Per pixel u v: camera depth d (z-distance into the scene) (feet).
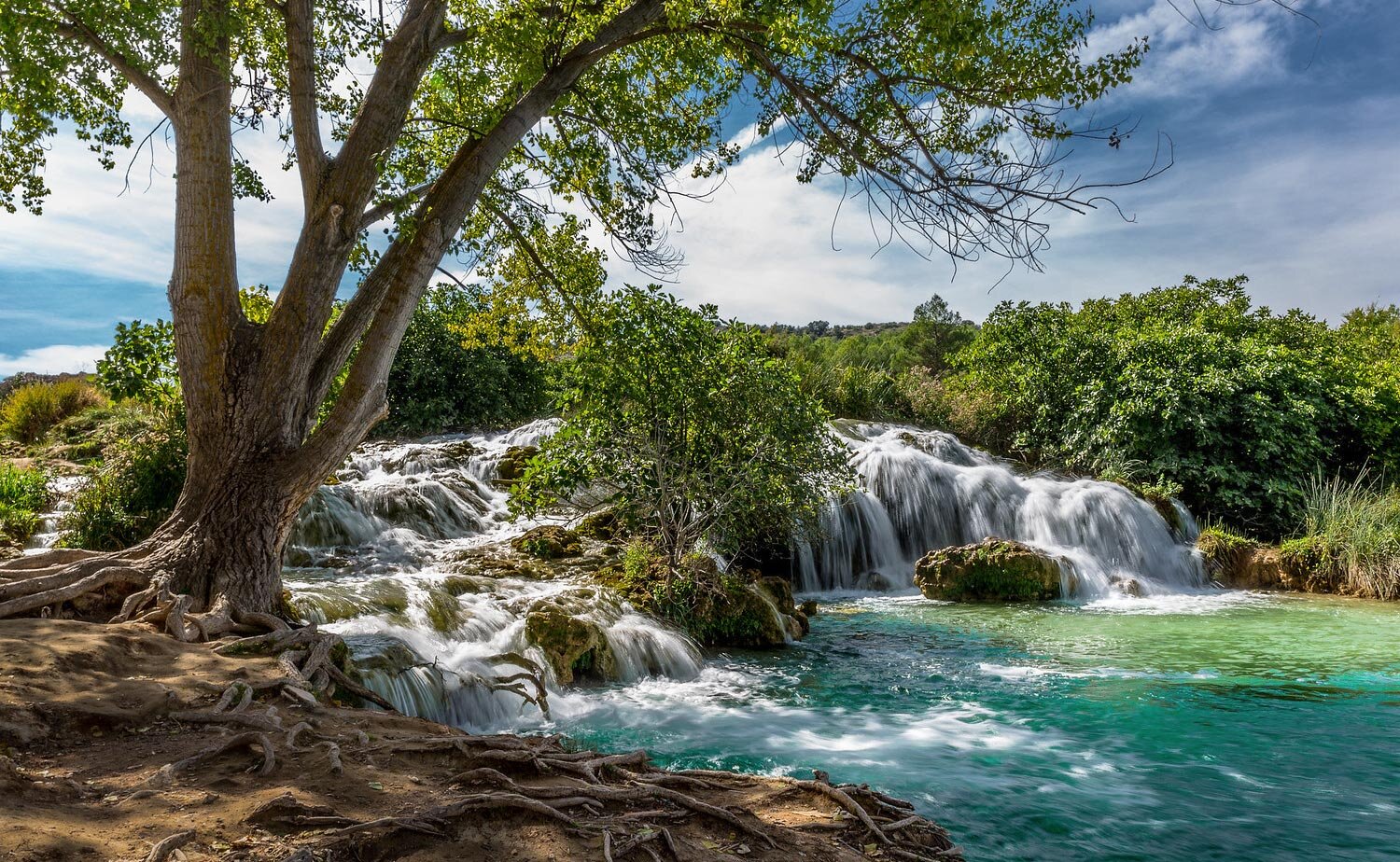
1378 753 19.95
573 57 25.66
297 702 14.87
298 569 33.83
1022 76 24.56
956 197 23.08
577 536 40.29
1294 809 16.69
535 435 65.67
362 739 12.58
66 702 12.76
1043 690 25.49
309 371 22.93
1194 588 46.75
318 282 22.68
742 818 11.41
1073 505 50.65
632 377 33.22
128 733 12.59
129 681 14.29
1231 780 18.24
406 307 22.88
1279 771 18.80
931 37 22.75
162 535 21.49
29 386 67.31
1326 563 45.65
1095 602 41.91
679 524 34.04
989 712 23.29
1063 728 21.88
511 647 25.62
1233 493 55.01
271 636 18.03
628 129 31.50
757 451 34.01
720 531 35.94
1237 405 57.82
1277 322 82.38
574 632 26.45
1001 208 22.53
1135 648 31.30
